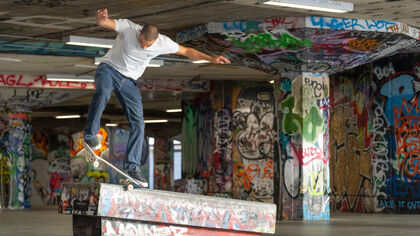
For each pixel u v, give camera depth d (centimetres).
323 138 1812
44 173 4350
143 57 816
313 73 1800
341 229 1434
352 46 1639
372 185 2186
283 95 1808
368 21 1565
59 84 2528
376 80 2189
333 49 1655
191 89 2725
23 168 2848
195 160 2948
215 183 2736
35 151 4353
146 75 2564
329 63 1747
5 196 2812
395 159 2131
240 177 2723
